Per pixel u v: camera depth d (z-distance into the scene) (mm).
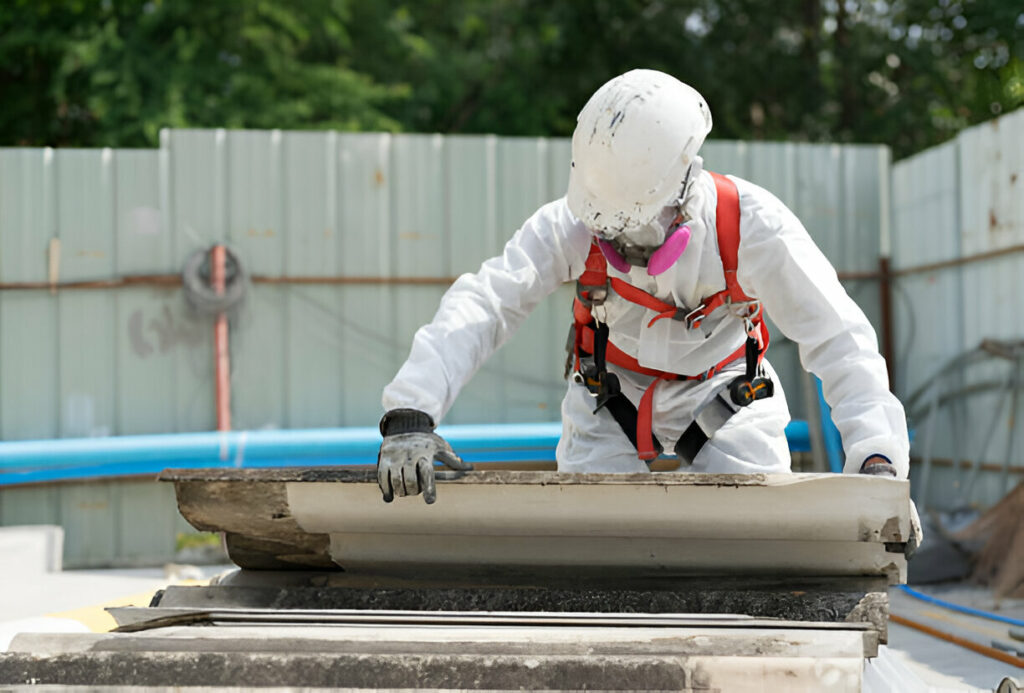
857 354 2348
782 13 15742
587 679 1741
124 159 6973
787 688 1730
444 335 2314
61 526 6824
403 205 7164
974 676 3842
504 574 2301
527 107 14828
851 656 1748
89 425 6914
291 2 12852
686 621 1968
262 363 7059
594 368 2604
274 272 7066
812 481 1998
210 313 7004
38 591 5781
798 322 2418
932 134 14930
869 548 2135
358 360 7133
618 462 2617
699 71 15180
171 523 6914
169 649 1820
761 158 7504
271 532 2262
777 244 2389
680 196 2256
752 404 2617
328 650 1808
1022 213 6262
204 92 12148
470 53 15594
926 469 6922
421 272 7176
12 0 11945
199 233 7023
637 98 2191
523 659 1756
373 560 2311
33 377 6891
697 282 2447
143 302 6977
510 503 2117
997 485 6527
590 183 2209
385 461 2047
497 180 7223
